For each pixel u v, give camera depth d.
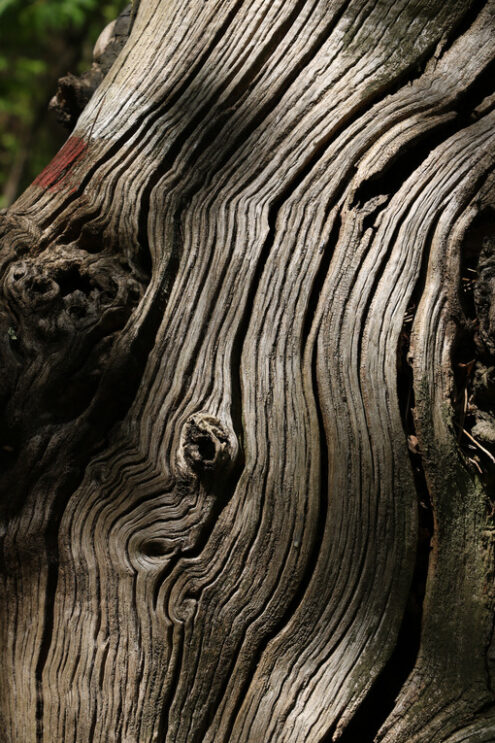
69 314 1.93
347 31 2.03
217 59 2.03
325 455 1.90
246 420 1.91
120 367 1.92
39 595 1.90
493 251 1.93
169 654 1.87
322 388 1.91
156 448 1.90
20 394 1.92
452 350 1.92
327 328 1.93
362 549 1.88
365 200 1.97
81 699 1.88
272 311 1.94
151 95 2.03
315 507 1.88
